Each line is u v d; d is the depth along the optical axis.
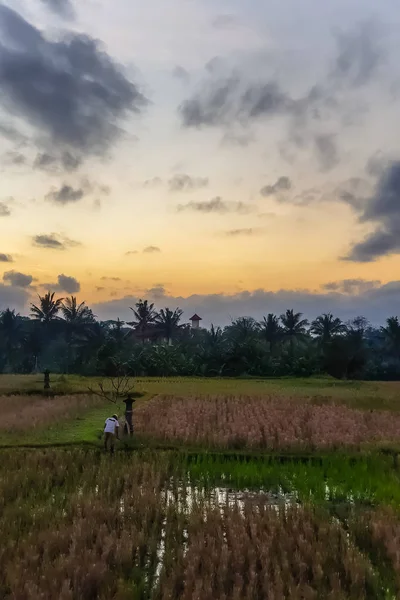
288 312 66.50
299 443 16.48
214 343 61.50
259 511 10.52
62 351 68.81
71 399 28.22
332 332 63.06
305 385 40.56
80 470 14.15
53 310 68.31
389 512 10.52
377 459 15.18
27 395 30.84
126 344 56.62
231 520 9.77
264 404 25.80
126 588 7.30
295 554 8.23
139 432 18.02
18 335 68.12
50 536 8.82
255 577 7.50
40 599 6.79
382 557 8.66
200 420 20.42
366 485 13.02
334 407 25.14
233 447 16.75
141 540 8.80
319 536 9.19
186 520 10.04
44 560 8.00
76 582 7.26
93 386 34.75
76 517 9.85
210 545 8.55
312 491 12.51
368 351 54.19
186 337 71.00
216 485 13.26
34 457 14.88
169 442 17.06
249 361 51.84
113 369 50.19
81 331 65.62
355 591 7.44
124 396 28.92
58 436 18.02
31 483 12.55
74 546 8.37
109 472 13.54
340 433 18.19
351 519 10.28
